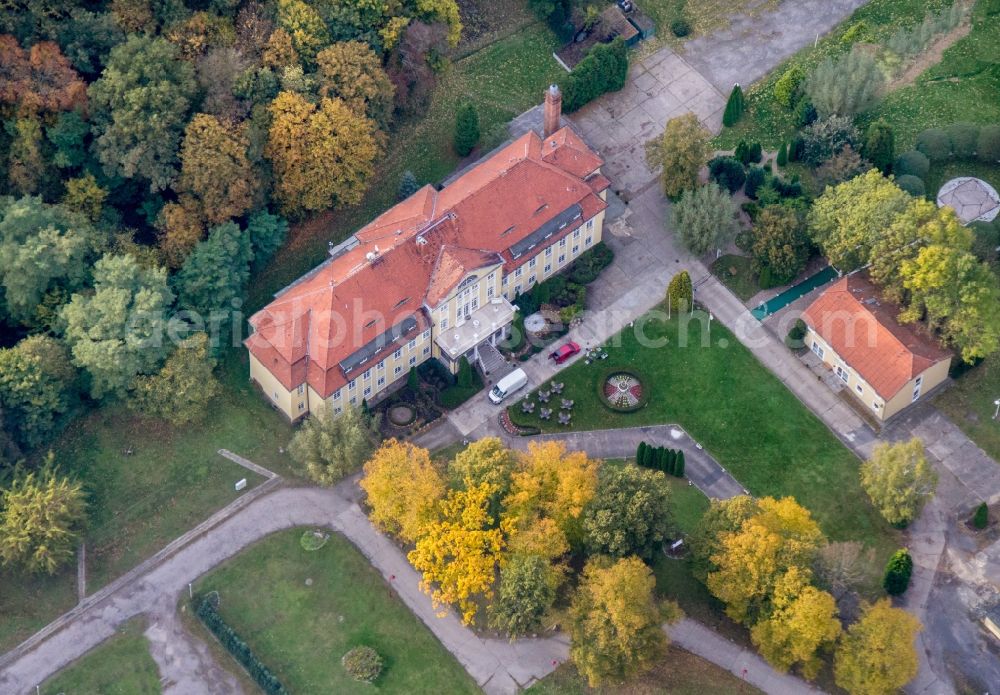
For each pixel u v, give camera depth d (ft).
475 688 524.93
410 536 530.68
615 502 519.60
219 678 528.22
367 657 528.63
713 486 579.89
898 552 531.09
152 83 593.83
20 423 563.07
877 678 494.59
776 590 502.79
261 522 566.36
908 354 579.07
